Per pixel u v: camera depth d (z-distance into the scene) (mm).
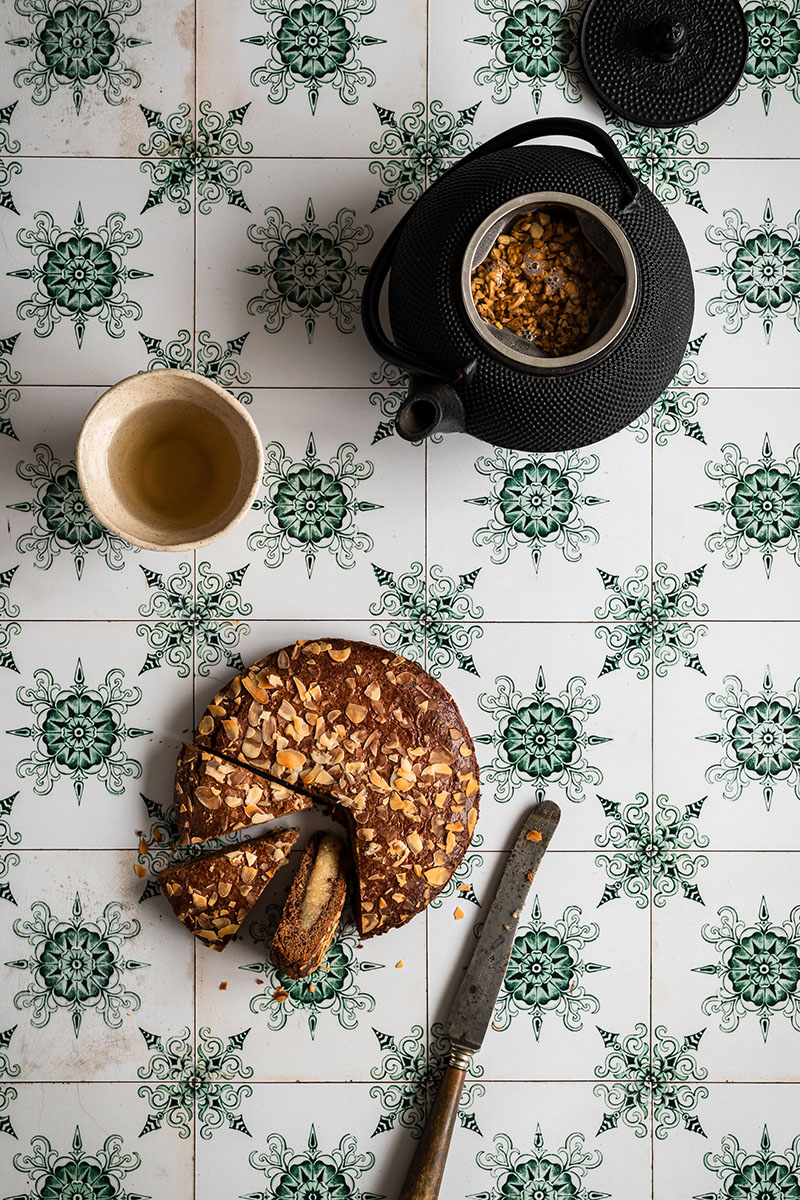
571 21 1092
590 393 974
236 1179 1090
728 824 1096
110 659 1096
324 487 1096
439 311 972
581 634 1098
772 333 1093
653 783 1095
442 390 976
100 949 1093
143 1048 1093
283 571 1096
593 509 1094
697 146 1098
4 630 1095
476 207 973
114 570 1096
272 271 1094
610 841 1098
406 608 1097
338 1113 1092
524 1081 1093
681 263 996
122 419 1022
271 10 1090
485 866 1094
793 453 1097
